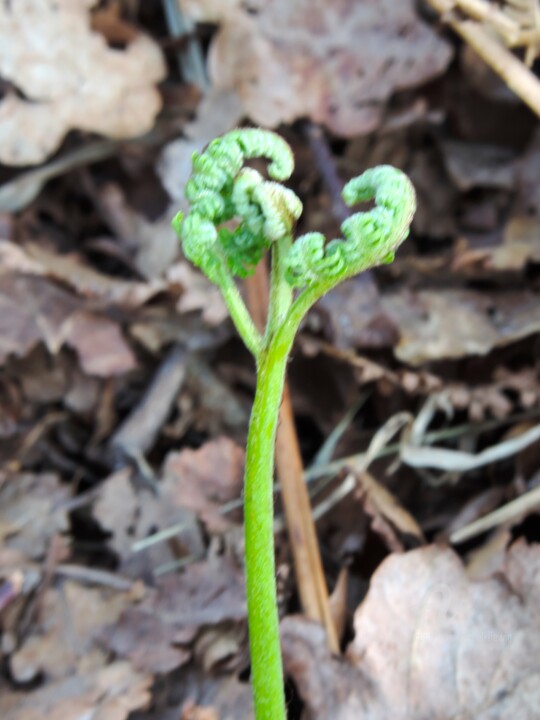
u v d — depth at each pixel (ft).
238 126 0.81
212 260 0.40
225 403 0.81
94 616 0.66
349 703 0.56
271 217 0.38
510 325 0.76
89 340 0.78
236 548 0.67
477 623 0.57
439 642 0.57
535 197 0.84
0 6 0.79
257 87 0.80
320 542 0.70
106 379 0.81
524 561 0.59
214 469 0.72
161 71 0.83
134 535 0.71
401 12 0.81
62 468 0.80
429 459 0.73
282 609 0.64
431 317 0.77
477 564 0.64
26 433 0.80
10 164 0.84
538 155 0.85
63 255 0.84
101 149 0.86
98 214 0.88
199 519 0.71
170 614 0.64
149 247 0.83
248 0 0.80
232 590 0.64
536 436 0.71
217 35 0.81
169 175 0.81
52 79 0.80
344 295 0.76
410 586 0.58
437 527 0.71
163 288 0.79
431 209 0.88
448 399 0.75
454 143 0.88
